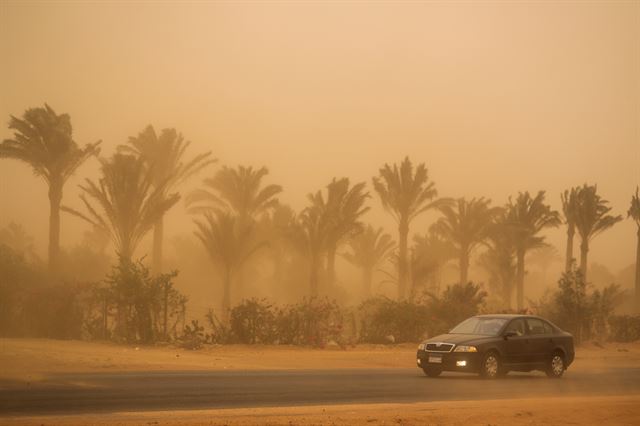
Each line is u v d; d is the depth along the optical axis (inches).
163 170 1886.1
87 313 1175.6
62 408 516.1
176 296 1143.6
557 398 658.2
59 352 885.2
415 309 1312.7
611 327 1577.3
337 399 606.2
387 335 1286.9
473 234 2076.8
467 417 510.6
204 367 839.7
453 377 817.5
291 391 644.1
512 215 2046.0
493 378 798.5
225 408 534.9
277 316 1230.9
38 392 590.9
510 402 611.8
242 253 1766.7
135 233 1571.1
